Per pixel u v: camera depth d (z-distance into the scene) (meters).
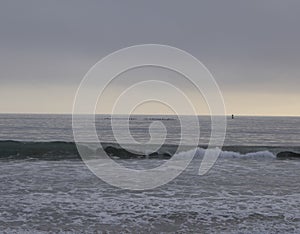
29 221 8.93
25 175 14.06
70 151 20.17
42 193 11.48
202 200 11.02
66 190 11.91
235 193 11.92
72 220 9.08
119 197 11.20
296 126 81.56
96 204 10.42
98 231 8.41
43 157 18.70
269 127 75.38
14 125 70.44
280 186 12.97
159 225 8.90
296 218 9.52
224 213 9.84
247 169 16.23
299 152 21.67
